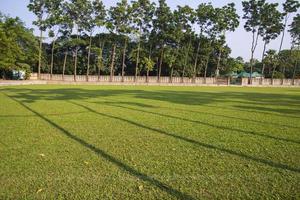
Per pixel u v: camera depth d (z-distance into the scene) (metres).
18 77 53.94
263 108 16.73
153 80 66.81
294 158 6.32
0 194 4.34
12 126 9.60
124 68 66.94
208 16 66.94
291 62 78.25
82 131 8.91
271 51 72.44
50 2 55.25
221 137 8.38
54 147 6.93
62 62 64.25
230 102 20.39
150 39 65.12
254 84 68.56
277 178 5.12
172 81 68.69
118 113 13.28
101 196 4.32
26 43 54.31
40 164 5.66
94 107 15.48
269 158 6.30
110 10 59.59
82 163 5.75
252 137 8.45
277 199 4.29
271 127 10.22
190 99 22.27
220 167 5.66
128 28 60.12
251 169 5.57
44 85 41.66
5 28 45.31
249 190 4.59
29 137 7.97
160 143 7.52
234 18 68.12
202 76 75.75
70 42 57.81
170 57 65.38
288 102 21.28
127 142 7.57
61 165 5.62
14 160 5.89
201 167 5.64
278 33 69.12
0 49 42.91
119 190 4.53
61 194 4.36
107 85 48.28
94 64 65.75
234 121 11.52
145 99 21.31
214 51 73.81
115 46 63.59
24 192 4.41
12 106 15.25
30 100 18.72
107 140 7.76
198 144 7.48
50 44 63.69
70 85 44.31
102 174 5.18
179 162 5.93
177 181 4.91
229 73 77.81
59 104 16.62
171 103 18.64
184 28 66.12
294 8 67.62
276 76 77.19
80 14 58.31
